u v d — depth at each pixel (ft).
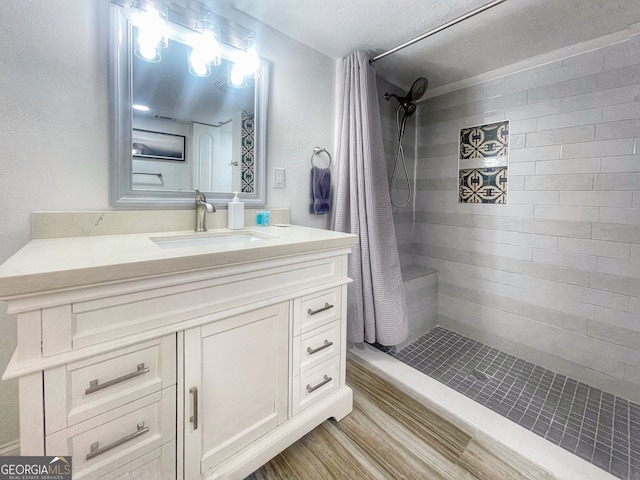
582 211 5.75
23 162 3.36
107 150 3.86
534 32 5.25
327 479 3.60
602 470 3.76
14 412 3.55
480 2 4.55
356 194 5.95
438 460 3.90
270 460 3.86
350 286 5.97
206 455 3.09
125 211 4.00
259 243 3.42
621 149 5.27
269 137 5.42
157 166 4.27
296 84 5.70
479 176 7.23
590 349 5.76
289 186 5.77
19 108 3.30
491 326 7.18
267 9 4.75
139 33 3.98
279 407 3.71
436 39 5.51
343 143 6.07
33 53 3.34
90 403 2.39
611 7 4.56
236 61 4.88
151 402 2.69
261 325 3.42
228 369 3.18
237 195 4.86
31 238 3.45
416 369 6.24
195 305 2.86
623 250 5.35
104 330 2.38
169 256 2.62
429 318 7.97
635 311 5.27
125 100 3.92
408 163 8.30
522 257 6.60
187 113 4.49
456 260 7.77
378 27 5.21
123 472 2.60
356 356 6.32
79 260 2.43
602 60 5.40
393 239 6.19
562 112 5.89
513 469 3.78
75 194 3.69
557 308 6.15
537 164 6.26
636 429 4.61
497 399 5.32
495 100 6.84
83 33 3.61
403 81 7.45
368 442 4.16
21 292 2.00
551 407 5.12
